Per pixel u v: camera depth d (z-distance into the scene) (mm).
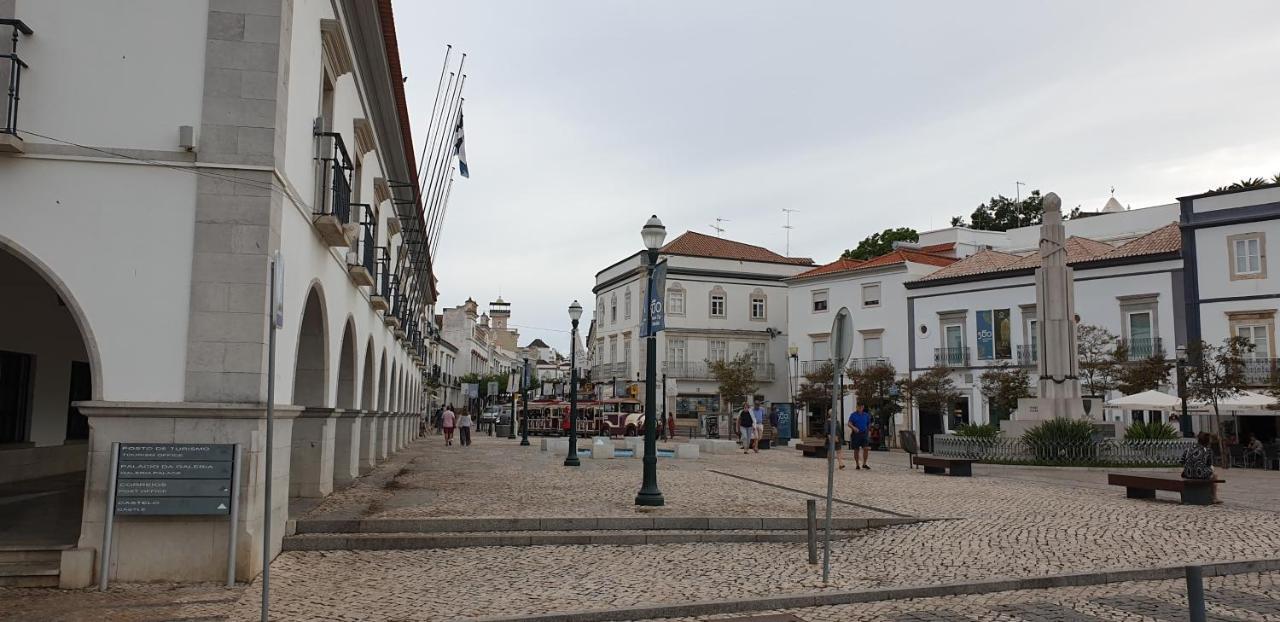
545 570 9336
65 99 8758
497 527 11242
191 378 8648
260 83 9055
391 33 14984
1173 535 11555
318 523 10805
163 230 8781
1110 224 50312
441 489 15406
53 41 8789
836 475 20469
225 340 8742
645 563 9750
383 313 20688
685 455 27016
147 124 8844
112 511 8320
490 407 74625
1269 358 34594
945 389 42094
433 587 8445
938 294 46375
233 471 8547
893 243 61250
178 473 8453
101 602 7668
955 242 55562
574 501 13773
